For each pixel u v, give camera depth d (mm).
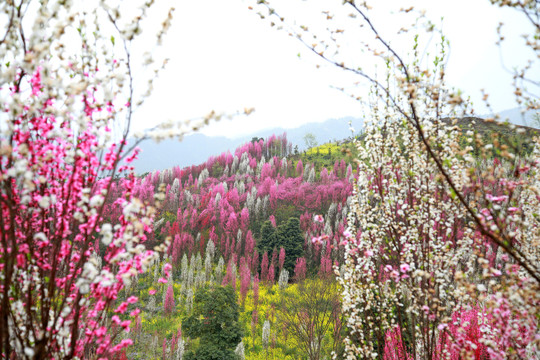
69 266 3133
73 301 2963
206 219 69312
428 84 3111
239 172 116625
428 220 4766
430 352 4496
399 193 5008
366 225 5086
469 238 4449
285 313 21750
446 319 3904
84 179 2883
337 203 75000
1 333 2330
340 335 16672
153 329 32750
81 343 3004
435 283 4668
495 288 3279
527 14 2725
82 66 2883
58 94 2682
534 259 4133
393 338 5762
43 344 2553
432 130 4246
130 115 2553
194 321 21219
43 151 2686
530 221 4160
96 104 2764
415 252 4863
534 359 3750
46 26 2686
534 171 3359
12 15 2361
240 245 61438
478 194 2863
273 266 50281
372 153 5031
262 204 81312
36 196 2734
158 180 102312
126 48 2576
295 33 3154
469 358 3320
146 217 2717
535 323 3385
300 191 80375
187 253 60281
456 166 4078
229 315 20578
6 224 2672
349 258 5457
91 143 2814
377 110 4828
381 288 5227
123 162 2719
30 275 2734
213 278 50531
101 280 2582
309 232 59062
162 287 40625
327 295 18672
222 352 19531
